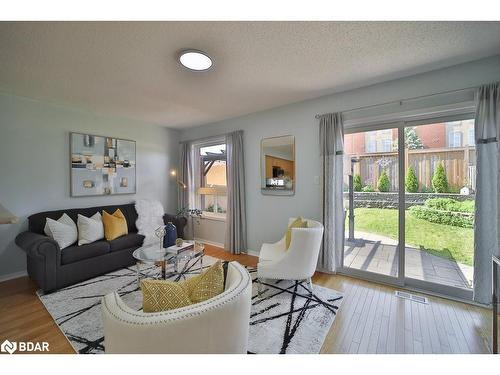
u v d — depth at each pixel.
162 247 2.76
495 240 2.01
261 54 1.96
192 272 3.02
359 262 2.85
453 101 2.20
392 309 2.10
